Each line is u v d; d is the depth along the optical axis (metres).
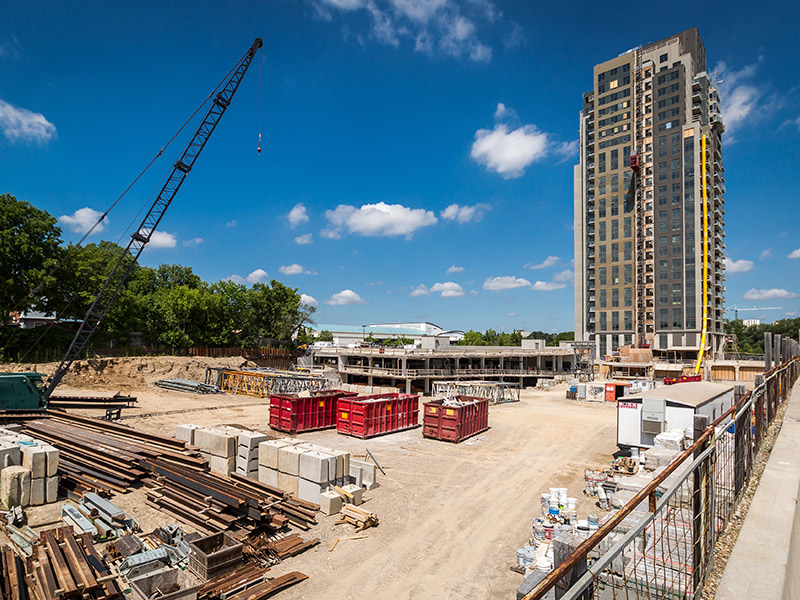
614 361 88.06
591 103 120.00
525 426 34.09
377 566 12.18
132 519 13.02
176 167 40.47
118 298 60.16
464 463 22.81
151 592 9.94
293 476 16.16
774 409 16.34
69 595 8.78
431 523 15.09
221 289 84.19
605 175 110.81
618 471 19.78
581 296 117.56
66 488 15.73
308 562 12.23
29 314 65.12
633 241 106.06
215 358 68.44
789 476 8.67
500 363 74.31
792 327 130.12
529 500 17.47
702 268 96.50
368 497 17.23
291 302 93.50
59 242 53.53
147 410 35.91
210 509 13.62
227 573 11.06
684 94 100.38
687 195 99.00
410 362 69.81
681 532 8.51
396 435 29.56
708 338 98.25
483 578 11.73
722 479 8.13
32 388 24.38
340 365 73.19
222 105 41.28
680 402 22.47
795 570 5.88
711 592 6.11
